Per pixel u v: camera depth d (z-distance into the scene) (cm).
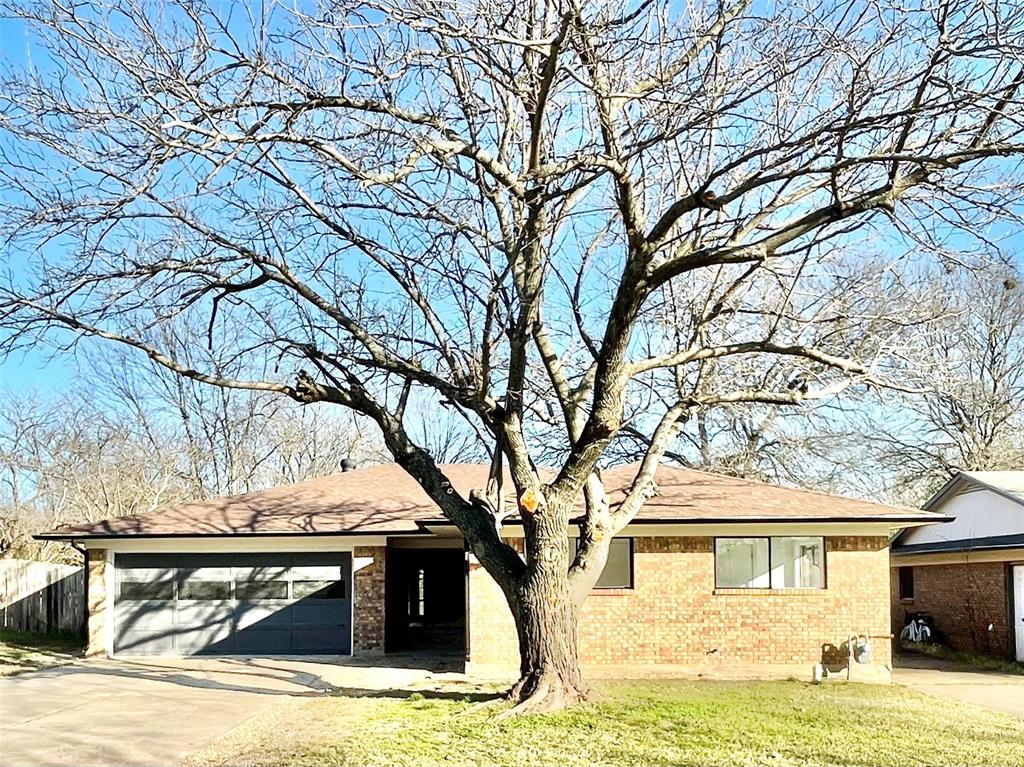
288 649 2061
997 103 984
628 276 1195
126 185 1164
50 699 1429
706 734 1127
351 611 2052
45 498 3794
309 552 2083
